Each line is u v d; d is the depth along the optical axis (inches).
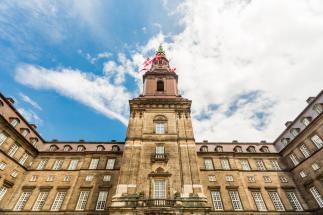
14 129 1280.8
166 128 1183.6
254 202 1251.2
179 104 1323.8
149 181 913.5
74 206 1181.1
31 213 1162.0
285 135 1546.5
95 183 1306.6
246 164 1491.1
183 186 894.4
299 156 1359.5
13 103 1354.6
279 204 1246.9
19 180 1310.3
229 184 1322.6
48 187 1295.5
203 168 1417.3
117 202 820.0
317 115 1228.5
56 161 1480.1
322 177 1155.9
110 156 1480.1
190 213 784.9
